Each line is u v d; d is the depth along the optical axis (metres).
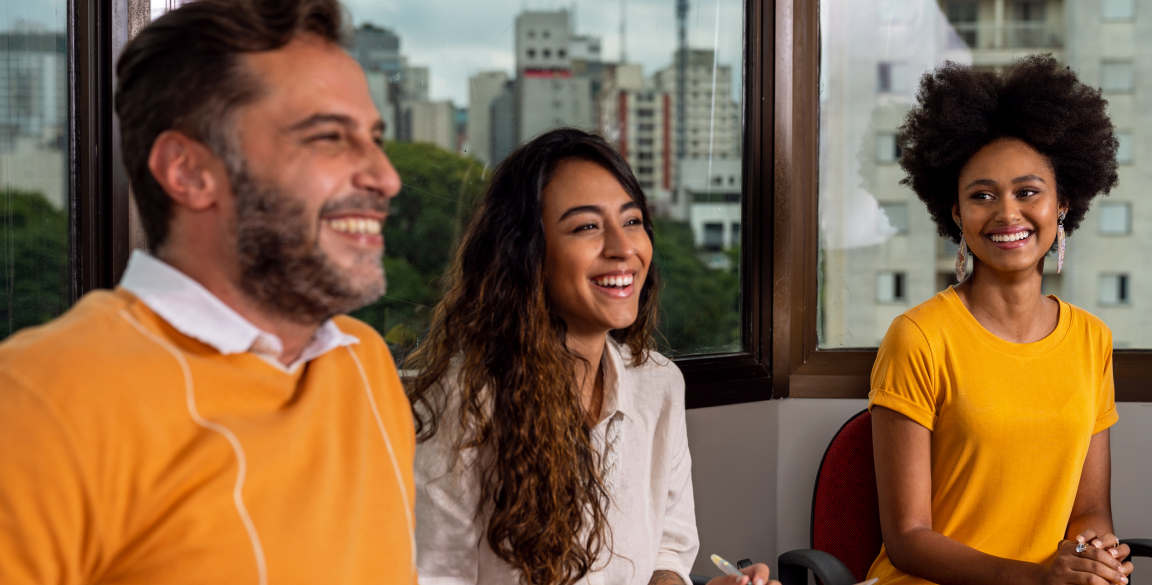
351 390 0.88
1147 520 2.00
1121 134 2.04
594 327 1.22
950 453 1.57
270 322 0.79
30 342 0.65
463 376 1.20
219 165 0.74
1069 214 1.71
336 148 0.77
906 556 1.48
